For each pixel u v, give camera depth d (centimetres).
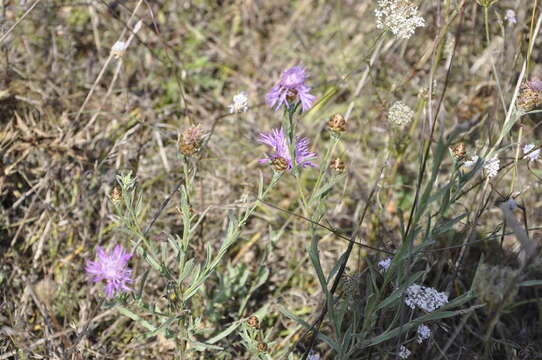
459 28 90
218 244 119
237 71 148
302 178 128
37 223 115
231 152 131
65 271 111
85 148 123
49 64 133
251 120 137
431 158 126
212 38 154
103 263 86
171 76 140
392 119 111
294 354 107
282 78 88
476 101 130
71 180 120
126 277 86
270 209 124
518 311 112
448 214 118
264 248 121
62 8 140
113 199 91
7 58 121
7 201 118
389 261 98
